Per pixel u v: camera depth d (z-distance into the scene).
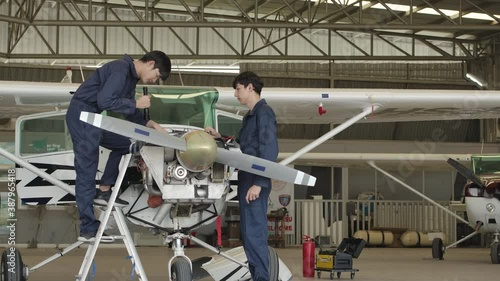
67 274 8.12
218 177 4.37
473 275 8.51
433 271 9.18
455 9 16.58
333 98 6.77
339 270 7.97
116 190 4.34
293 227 16.69
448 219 18.08
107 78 4.32
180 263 4.50
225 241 14.87
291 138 18.33
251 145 4.62
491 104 7.18
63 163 6.15
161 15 17.48
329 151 17.84
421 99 6.93
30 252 12.64
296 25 13.69
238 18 17.77
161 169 4.28
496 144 18.47
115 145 4.56
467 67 18.78
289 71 18.25
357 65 18.52
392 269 9.52
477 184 10.88
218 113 6.54
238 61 18.09
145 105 4.34
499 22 13.87
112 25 13.20
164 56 4.45
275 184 16.38
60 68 16.75
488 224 10.86
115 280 7.43
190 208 4.52
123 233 4.49
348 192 18.12
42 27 16.88
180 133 4.61
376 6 16.62
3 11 15.96
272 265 4.98
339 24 13.77
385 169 14.95
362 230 16.97
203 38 17.72
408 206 17.92
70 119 4.38
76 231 14.76
